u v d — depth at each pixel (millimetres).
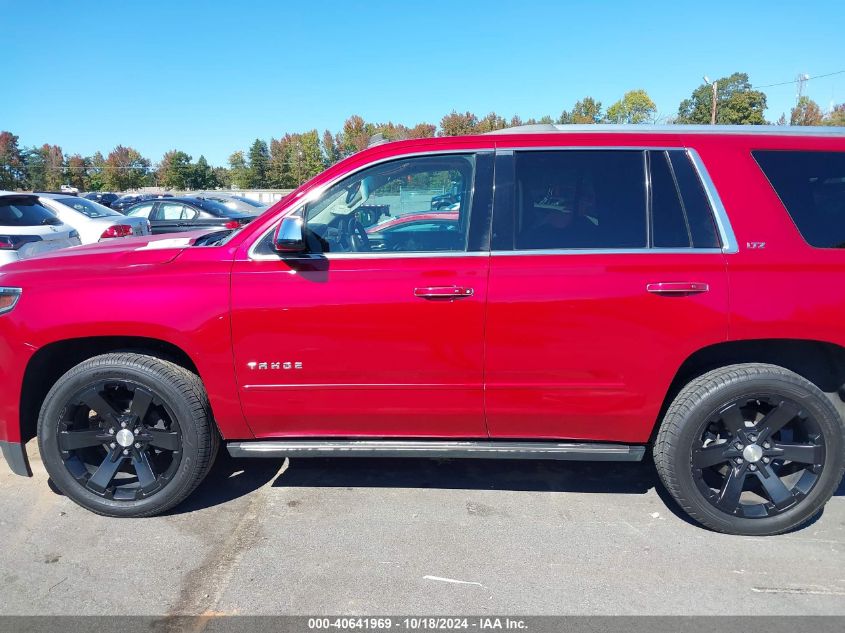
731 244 2895
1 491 3551
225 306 2975
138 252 3203
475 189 3027
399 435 3180
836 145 3008
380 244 3053
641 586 2676
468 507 3369
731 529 3039
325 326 2965
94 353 3311
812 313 2826
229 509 3355
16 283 3111
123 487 3293
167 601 2592
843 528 3160
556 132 3105
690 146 3014
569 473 3789
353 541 3035
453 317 2932
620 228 2967
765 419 2979
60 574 2781
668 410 3037
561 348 2932
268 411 3102
